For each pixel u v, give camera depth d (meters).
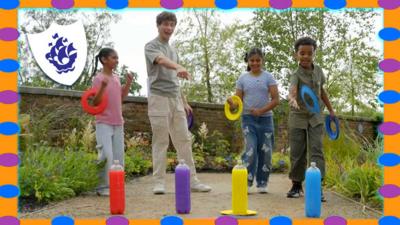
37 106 8.97
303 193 5.33
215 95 18.77
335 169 6.07
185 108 6.03
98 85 5.38
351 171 5.36
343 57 15.24
